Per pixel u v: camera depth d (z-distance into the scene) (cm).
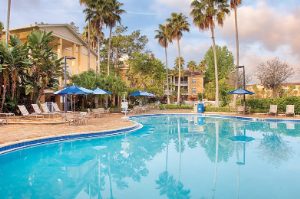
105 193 712
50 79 2570
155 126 2284
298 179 828
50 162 1059
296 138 1650
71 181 820
